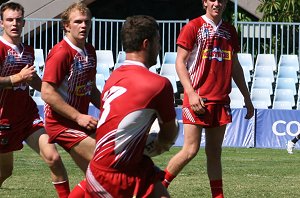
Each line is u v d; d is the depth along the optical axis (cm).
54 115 1794
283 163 3469
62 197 1898
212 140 2062
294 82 4722
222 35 2045
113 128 1350
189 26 2033
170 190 2520
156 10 5869
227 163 3434
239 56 4838
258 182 2772
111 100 1362
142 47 1366
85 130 1784
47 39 5109
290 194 2459
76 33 1803
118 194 1357
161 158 3603
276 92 4697
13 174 2958
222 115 2038
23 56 2061
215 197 2069
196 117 2009
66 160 3525
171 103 1366
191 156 2027
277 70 4919
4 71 2047
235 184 2705
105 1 5794
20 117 1989
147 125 1363
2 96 1988
